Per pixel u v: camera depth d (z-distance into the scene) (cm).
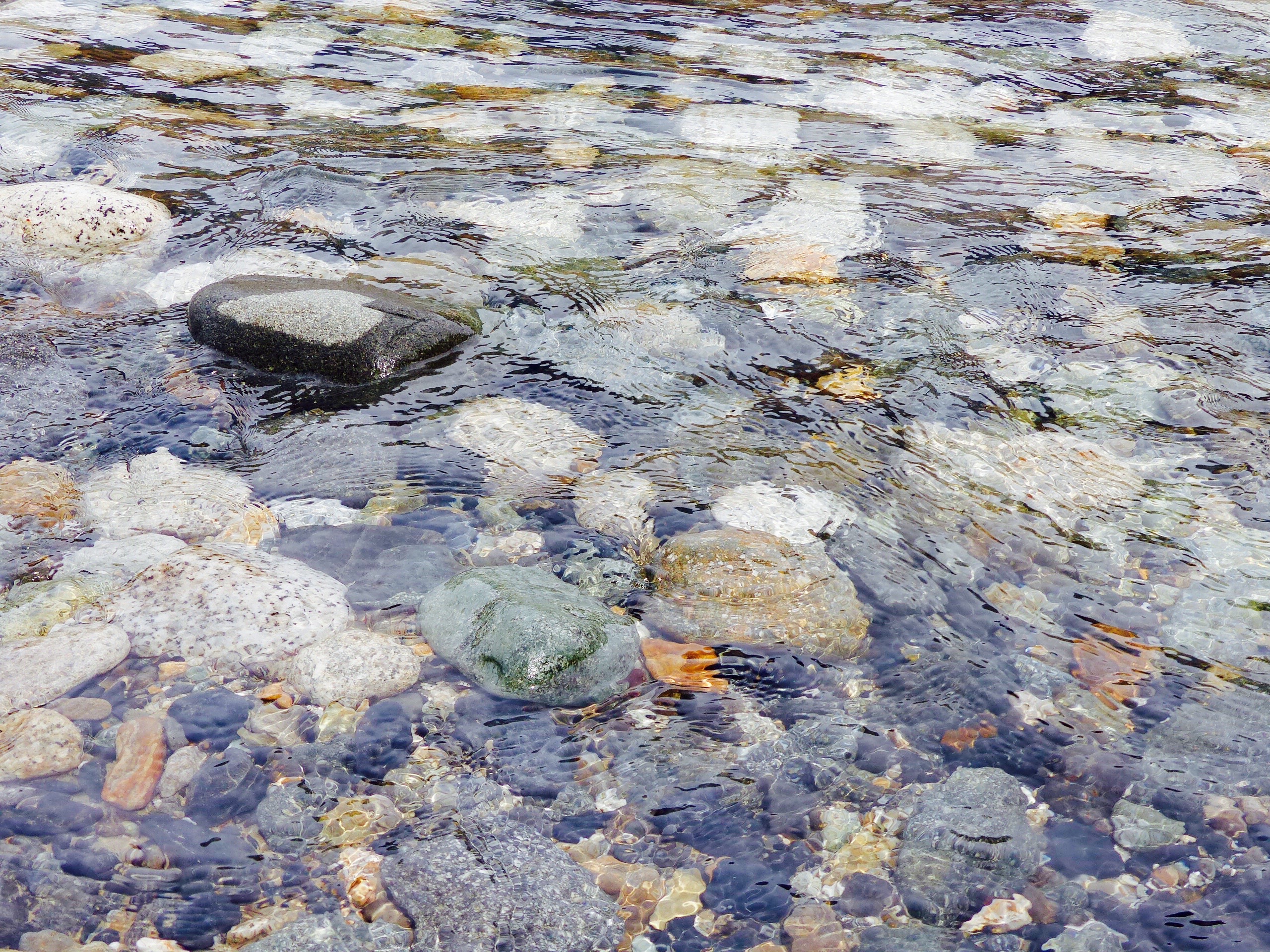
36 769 275
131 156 645
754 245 580
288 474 403
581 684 308
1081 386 466
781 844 267
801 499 394
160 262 541
